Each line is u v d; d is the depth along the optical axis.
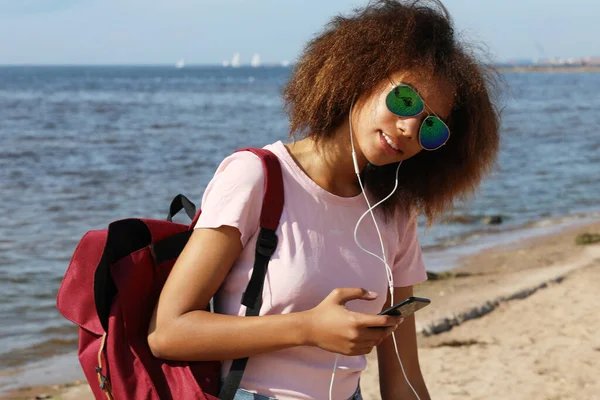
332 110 1.95
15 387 5.72
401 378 2.30
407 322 2.30
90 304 1.91
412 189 2.15
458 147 2.11
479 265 10.12
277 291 1.87
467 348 6.19
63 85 96.06
